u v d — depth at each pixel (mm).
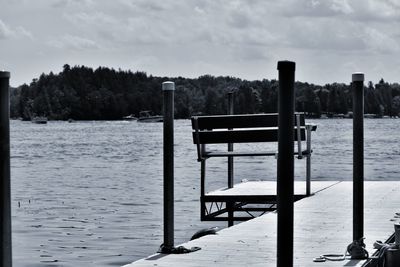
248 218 15602
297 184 17969
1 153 5898
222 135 13953
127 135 130500
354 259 8750
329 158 52312
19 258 13703
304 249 9438
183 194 25906
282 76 6195
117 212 20906
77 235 16516
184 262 8633
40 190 28734
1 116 5883
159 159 55406
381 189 16750
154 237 16109
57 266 12906
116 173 39312
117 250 14500
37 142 97625
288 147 6238
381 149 67250
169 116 8930
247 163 48469
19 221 19031
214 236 10477
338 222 11711
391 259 9195
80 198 25281
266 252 9234
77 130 167000
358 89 8695
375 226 11164
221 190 15750
